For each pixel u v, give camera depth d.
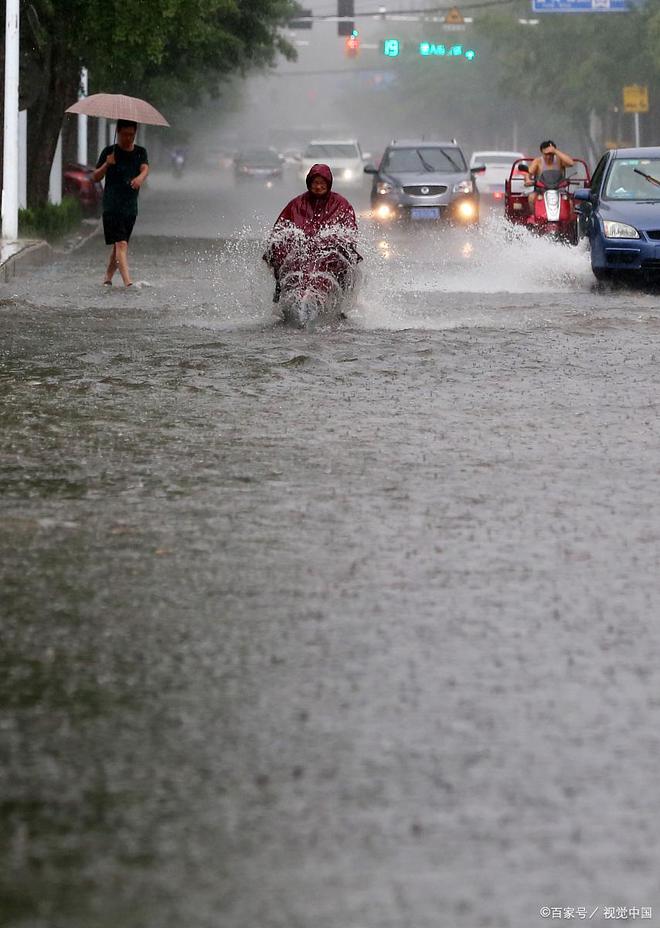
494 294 45.38
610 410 24.98
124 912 8.25
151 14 83.38
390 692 11.84
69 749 10.68
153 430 23.08
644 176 51.59
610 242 48.09
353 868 8.80
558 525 17.34
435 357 30.72
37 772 10.27
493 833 9.27
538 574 15.30
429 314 38.94
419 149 93.00
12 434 22.75
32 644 13.09
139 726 11.12
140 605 14.24
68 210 91.62
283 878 8.66
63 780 10.11
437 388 27.09
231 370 28.95
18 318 37.81
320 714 11.35
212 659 12.67
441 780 10.09
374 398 26.00
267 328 35.78
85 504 18.31
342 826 9.38
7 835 9.25
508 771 10.26
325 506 18.22
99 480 19.64
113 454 21.30
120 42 85.69
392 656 12.73
